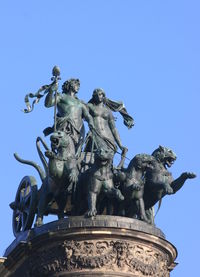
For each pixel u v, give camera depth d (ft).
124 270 244.01
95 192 250.16
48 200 260.42
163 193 261.24
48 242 247.91
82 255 244.01
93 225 244.63
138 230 246.88
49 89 271.90
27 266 254.27
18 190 275.59
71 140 261.44
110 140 274.77
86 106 277.23
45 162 268.21
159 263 250.37
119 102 285.02
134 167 257.75
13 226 276.00
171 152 265.34
